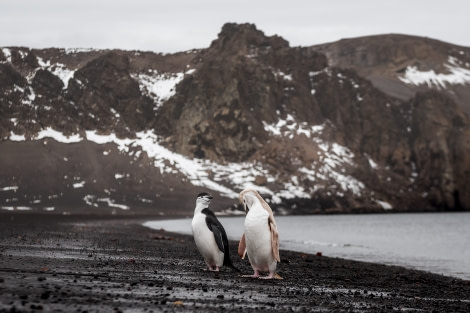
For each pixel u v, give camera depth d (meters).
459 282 23.28
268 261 17.77
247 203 18.03
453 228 115.56
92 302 10.59
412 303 15.00
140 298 11.59
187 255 26.23
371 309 13.02
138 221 110.94
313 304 12.98
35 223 66.88
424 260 38.53
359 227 119.44
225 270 20.12
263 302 12.55
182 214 198.00
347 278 21.62
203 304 11.58
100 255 22.39
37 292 11.05
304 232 92.12
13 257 18.05
